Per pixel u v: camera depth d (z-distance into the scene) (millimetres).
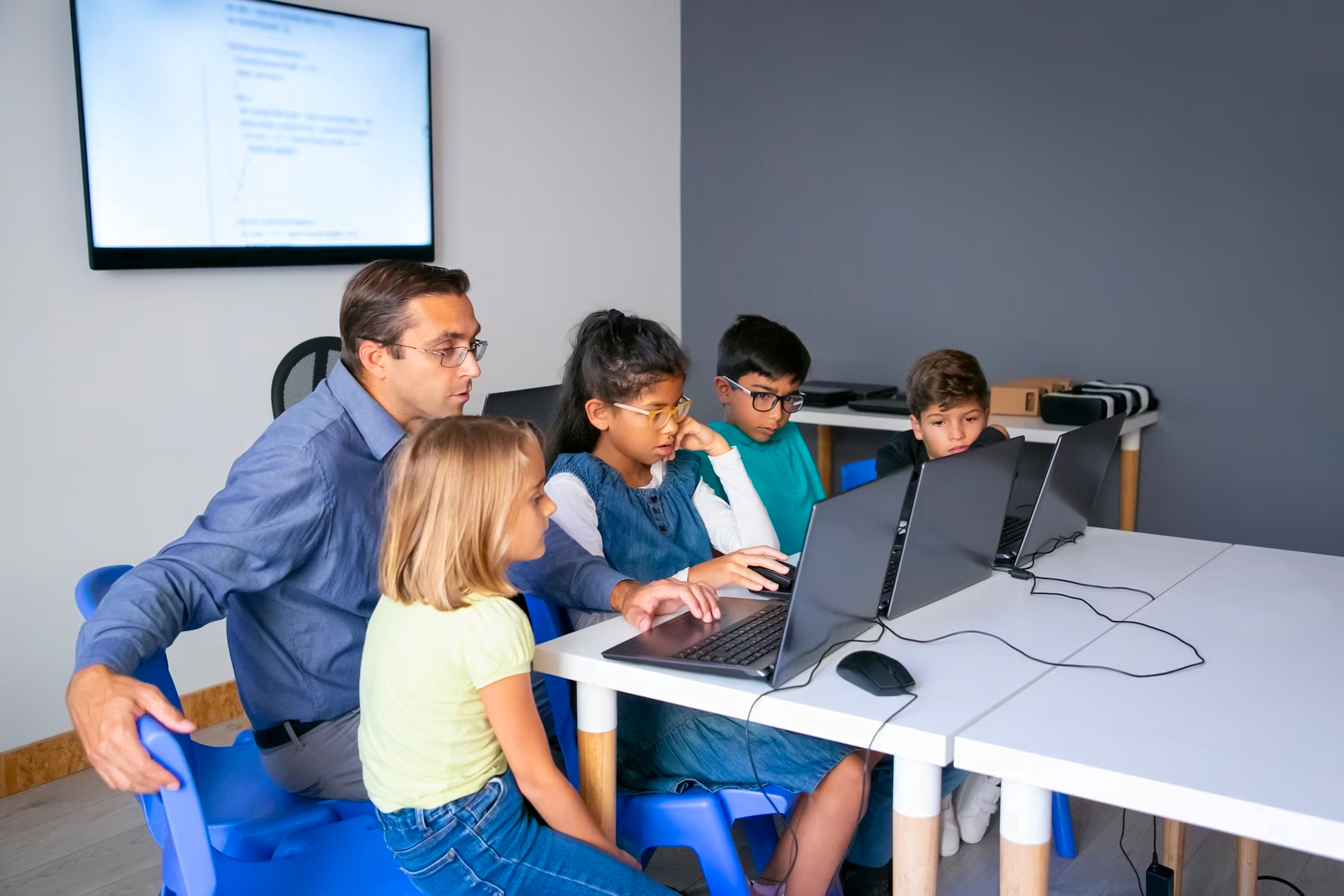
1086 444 2193
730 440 2557
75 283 2855
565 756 1930
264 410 3312
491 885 1437
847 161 4262
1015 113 3896
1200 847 2375
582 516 1955
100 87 2826
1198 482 3740
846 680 1478
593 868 1464
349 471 1716
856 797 1745
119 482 2984
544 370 4172
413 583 1434
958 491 1819
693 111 4613
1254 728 1334
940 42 4008
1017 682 1482
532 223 4066
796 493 2637
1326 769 1222
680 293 4746
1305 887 2205
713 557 2281
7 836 2566
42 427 2816
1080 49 3752
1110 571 2066
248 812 1707
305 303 3391
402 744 1436
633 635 1654
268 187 3207
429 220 3648
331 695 1759
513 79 3936
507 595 1480
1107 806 2584
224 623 3254
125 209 2902
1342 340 3447
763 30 4387
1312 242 3457
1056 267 3895
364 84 3414
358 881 1521
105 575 1715
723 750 1722
